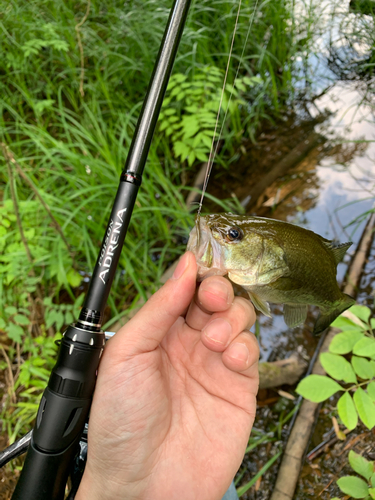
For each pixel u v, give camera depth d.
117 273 0.48
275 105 0.61
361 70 0.60
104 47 0.62
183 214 0.48
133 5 0.67
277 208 0.50
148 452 0.21
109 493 0.21
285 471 0.33
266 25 0.65
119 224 0.19
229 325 0.21
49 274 0.49
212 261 0.21
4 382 0.42
